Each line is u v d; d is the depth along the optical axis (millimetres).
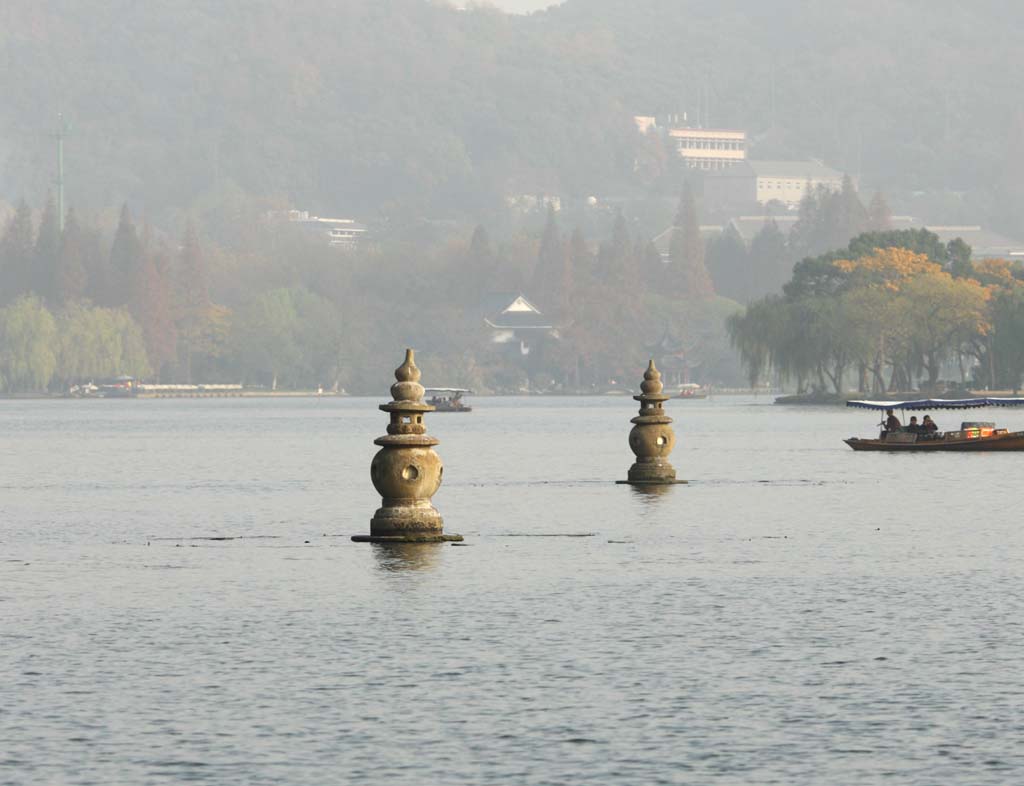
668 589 114625
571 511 181125
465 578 121125
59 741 72188
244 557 137000
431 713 76938
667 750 70812
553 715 76562
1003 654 89188
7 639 95250
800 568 126250
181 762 69062
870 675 84250
